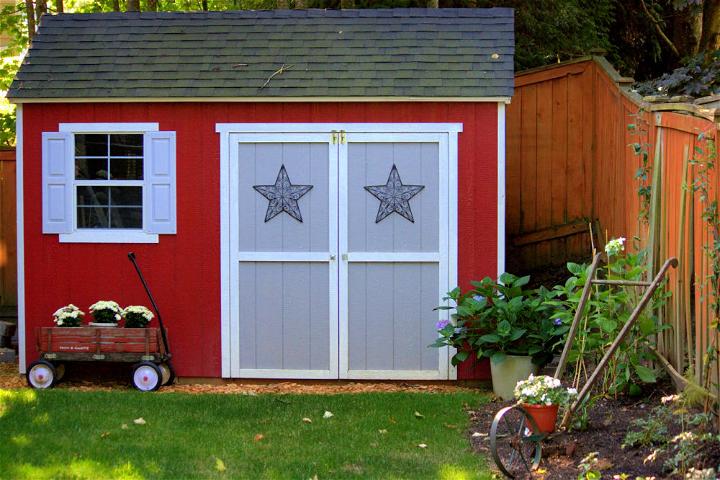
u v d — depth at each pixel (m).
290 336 7.99
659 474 4.84
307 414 6.64
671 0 12.13
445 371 7.90
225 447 5.75
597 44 12.54
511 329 7.20
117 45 8.38
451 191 7.84
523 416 5.40
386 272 7.91
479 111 7.82
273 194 7.95
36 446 5.70
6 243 9.86
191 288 8.04
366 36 8.34
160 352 7.88
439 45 8.19
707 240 5.27
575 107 10.30
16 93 7.95
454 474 5.17
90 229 8.10
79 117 8.05
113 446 5.72
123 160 8.09
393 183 7.88
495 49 8.14
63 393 7.19
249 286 8.01
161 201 8.02
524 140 10.35
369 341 7.94
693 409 5.56
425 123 7.84
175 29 8.54
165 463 5.39
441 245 7.86
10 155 9.80
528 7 12.09
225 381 8.05
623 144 8.23
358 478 5.13
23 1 13.97
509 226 10.38
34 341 8.16
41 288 8.12
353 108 7.88
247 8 15.80
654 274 6.65
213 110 7.96
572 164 10.32
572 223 10.31
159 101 7.96
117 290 8.09
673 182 6.21
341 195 7.90
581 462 4.88
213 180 7.99
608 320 6.19
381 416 6.58
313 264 7.96
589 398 6.01
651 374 6.24
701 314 5.45
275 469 5.29
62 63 8.21
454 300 7.80
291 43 8.31
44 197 8.09
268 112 7.93
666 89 9.91
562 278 10.10
